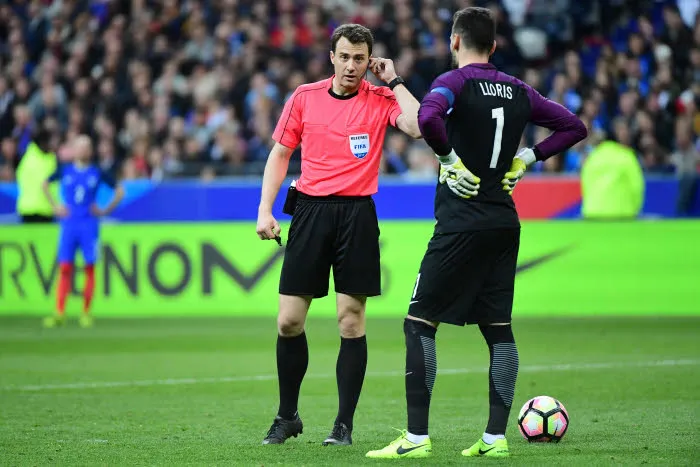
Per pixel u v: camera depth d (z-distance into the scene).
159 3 75.50
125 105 69.75
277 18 75.62
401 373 32.22
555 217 55.56
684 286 51.28
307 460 18.02
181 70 71.75
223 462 17.94
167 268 54.31
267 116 65.44
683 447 19.19
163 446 19.84
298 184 20.05
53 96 70.06
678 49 68.38
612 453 18.50
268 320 51.44
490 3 71.19
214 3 74.75
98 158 67.38
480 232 17.62
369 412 24.66
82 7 76.88
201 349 39.47
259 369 33.56
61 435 21.30
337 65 19.62
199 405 25.95
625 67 66.69
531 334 43.28
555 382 29.53
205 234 54.12
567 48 73.12
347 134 19.69
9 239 55.97
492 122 17.69
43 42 76.06
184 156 64.50
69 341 42.59
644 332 43.81
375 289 19.92
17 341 42.69
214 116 67.00
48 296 55.38
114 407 25.59
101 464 17.88
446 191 17.92
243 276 53.78
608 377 30.45
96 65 73.38
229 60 70.62
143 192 59.03
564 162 59.44
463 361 35.19
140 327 48.47
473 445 19.02
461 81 17.69
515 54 70.31
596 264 51.88
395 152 60.88
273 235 19.95
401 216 56.56
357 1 73.81
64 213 49.25
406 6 71.31
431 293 17.86
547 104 18.36
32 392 28.44
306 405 26.00
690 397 26.41
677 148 59.25
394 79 19.72
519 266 52.44
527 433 19.89
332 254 19.94
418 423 17.95
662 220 51.41
